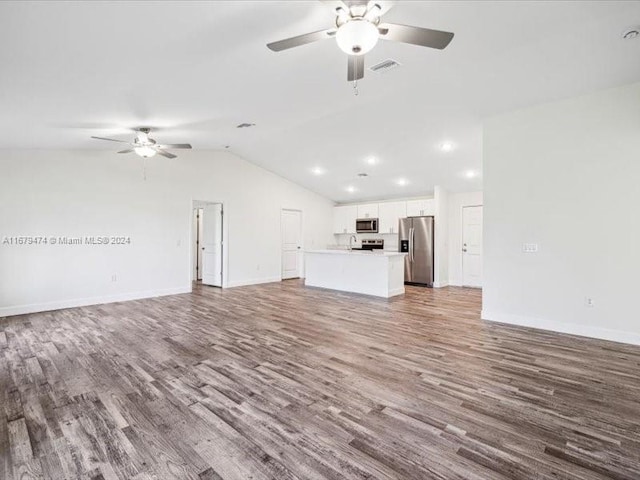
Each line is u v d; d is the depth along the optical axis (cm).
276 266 812
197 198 662
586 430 192
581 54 281
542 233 390
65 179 505
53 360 298
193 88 294
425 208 768
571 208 371
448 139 511
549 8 211
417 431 191
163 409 215
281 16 194
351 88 338
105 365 287
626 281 340
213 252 734
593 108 356
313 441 182
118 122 373
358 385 249
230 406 219
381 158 615
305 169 740
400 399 228
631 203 337
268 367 283
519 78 330
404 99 389
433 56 278
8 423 199
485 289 437
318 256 708
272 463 164
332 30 184
